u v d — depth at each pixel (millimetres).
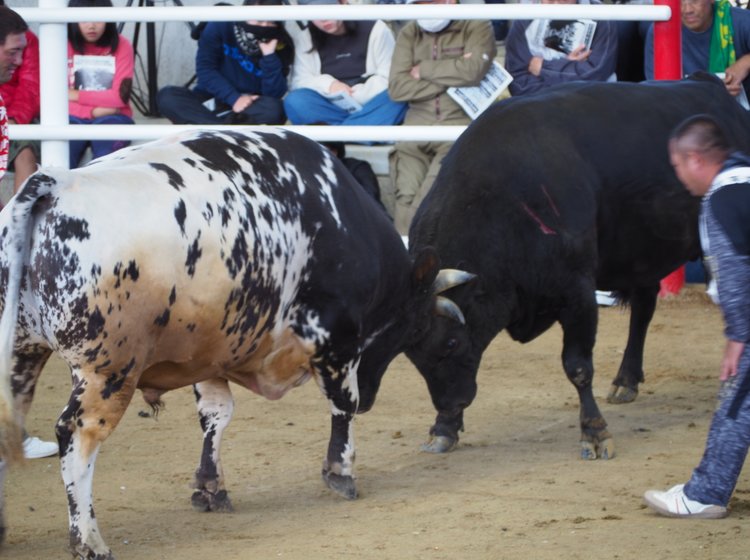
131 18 18875
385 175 22922
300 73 21344
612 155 12922
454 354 12422
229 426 14070
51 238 8570
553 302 12547
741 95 20016
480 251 12273
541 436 13477
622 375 15031
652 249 13523
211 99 21844
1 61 11008
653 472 11781
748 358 9727
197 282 9211
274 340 10555
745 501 10656
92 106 20922
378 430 13844
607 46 20344
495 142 12477
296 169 10477
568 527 9961
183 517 10633
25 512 10805
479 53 19969
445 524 10180
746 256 9461
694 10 19781
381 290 11422
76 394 8781
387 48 21297
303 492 11461
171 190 9180
